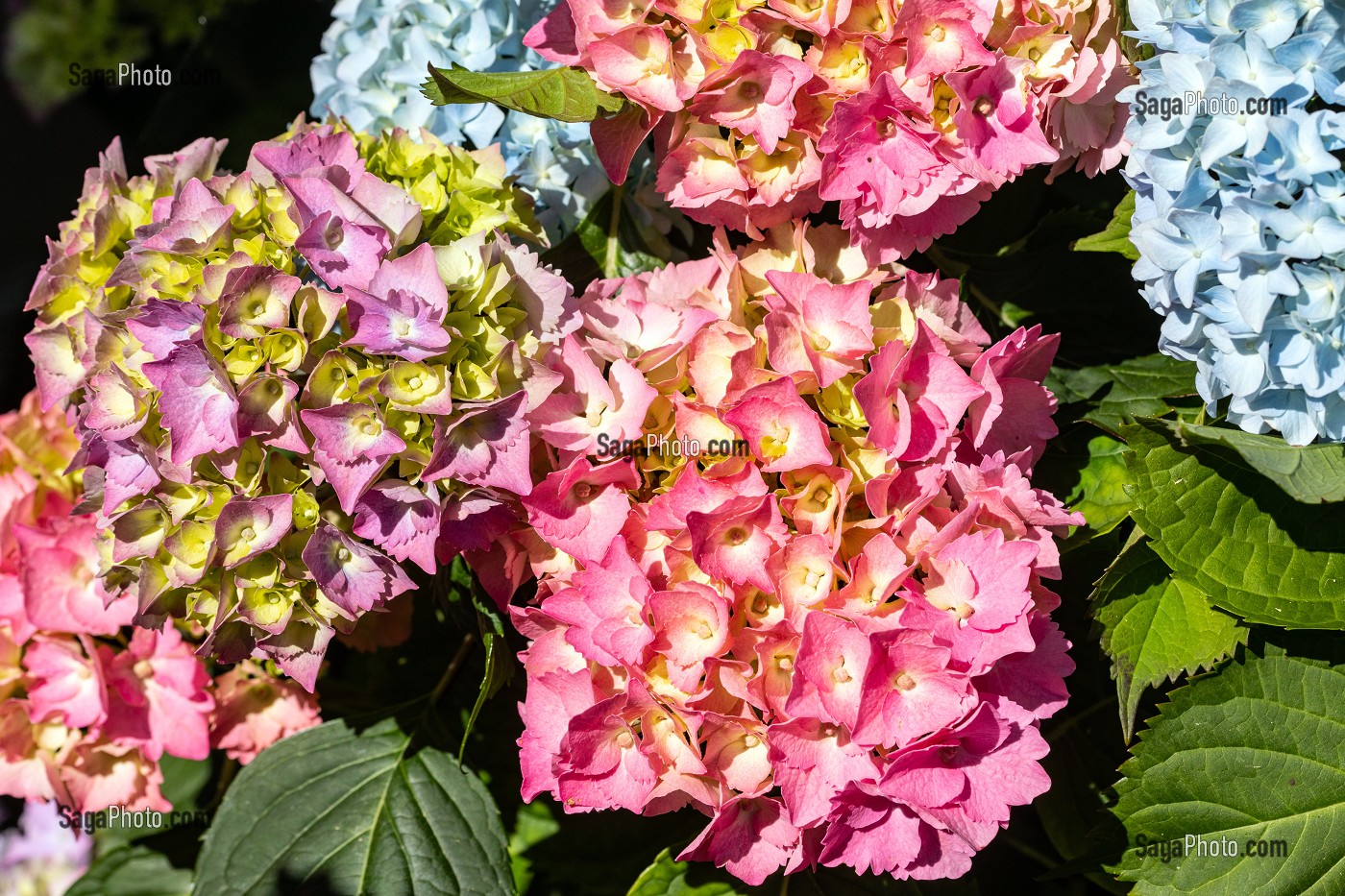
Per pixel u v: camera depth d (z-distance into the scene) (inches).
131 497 29.2
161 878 36.0
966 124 29.5
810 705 28.0
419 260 28.6
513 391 29.1
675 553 28.9
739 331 29.6
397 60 32.4
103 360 29.4
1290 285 27.6
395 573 29.3
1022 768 28.6
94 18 45.4
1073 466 32.2
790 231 30.9
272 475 29.0
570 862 35.6
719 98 29.7
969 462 29.7
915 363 29.3
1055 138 30.3
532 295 29.6
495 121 32.2
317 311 28.6
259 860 32.9
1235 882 30.5
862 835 28.9
